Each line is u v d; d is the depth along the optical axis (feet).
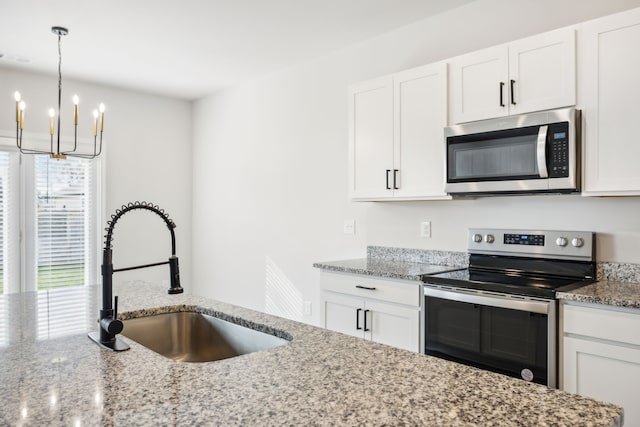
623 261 7.59
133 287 7.59
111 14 10.02
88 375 3.49
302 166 13.41
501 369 7.00
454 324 7.66
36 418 2.76
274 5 9.66
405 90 9.48
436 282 7.95
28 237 13.99
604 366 6.09
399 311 8.57
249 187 15.30
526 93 7.69
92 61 13.14
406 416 2.75
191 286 17.71
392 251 11.06
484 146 8.11
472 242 9.29
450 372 3.53
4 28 10.74
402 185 9.54
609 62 6.78
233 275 15.93
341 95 12.28
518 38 8.94
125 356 3.98
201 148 17.43
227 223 16.21
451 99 8.73
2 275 13.57
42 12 9.89
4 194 13.60
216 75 14.60
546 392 3.13
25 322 5.26
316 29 10.93
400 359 3.84
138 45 11.89
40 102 14.24
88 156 14.88
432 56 10.31
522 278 7.86
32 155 14.07
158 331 5.95
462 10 9.78
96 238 15.34
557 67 7.33
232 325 5.53
